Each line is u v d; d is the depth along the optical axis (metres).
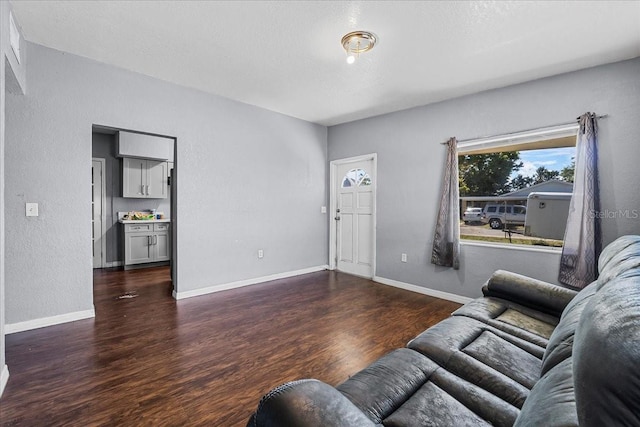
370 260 4.69
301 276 4.76
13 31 2.17
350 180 4.97
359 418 0.72
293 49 2.65
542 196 3.12
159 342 2.46
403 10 2.11
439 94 3.60
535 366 1.35
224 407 1.69
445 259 3.67
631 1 1.97
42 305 2.72
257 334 2.62
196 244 3.71
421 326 2.81
